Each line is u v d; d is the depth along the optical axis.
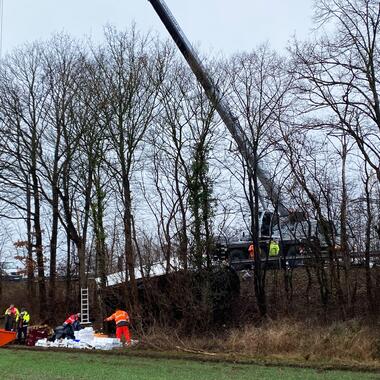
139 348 20.52
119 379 12.72
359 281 24.38
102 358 17.80
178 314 24.06
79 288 33.19
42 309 34.81
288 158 24.42
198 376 13.38
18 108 32.91
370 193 23.84
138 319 23.92
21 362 16.59
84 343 21.58
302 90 24.16
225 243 26.83
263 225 26.77
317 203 24.19
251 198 25.75
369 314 21.81
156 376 13.33
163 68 32.28
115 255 28.59
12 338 22.31
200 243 25.19
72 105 31.14
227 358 17.08
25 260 36.12
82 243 32.91
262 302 24.25
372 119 20.30
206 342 20.50
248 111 25.66
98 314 28.81
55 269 35.69
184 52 27.48
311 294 25.45
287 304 24.64
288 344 18.06
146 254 25.70
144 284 24.98
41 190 32.66
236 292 25.28
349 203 24.09
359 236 24.16
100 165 28.89
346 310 22.75
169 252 25.41
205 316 23.66
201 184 26.00
